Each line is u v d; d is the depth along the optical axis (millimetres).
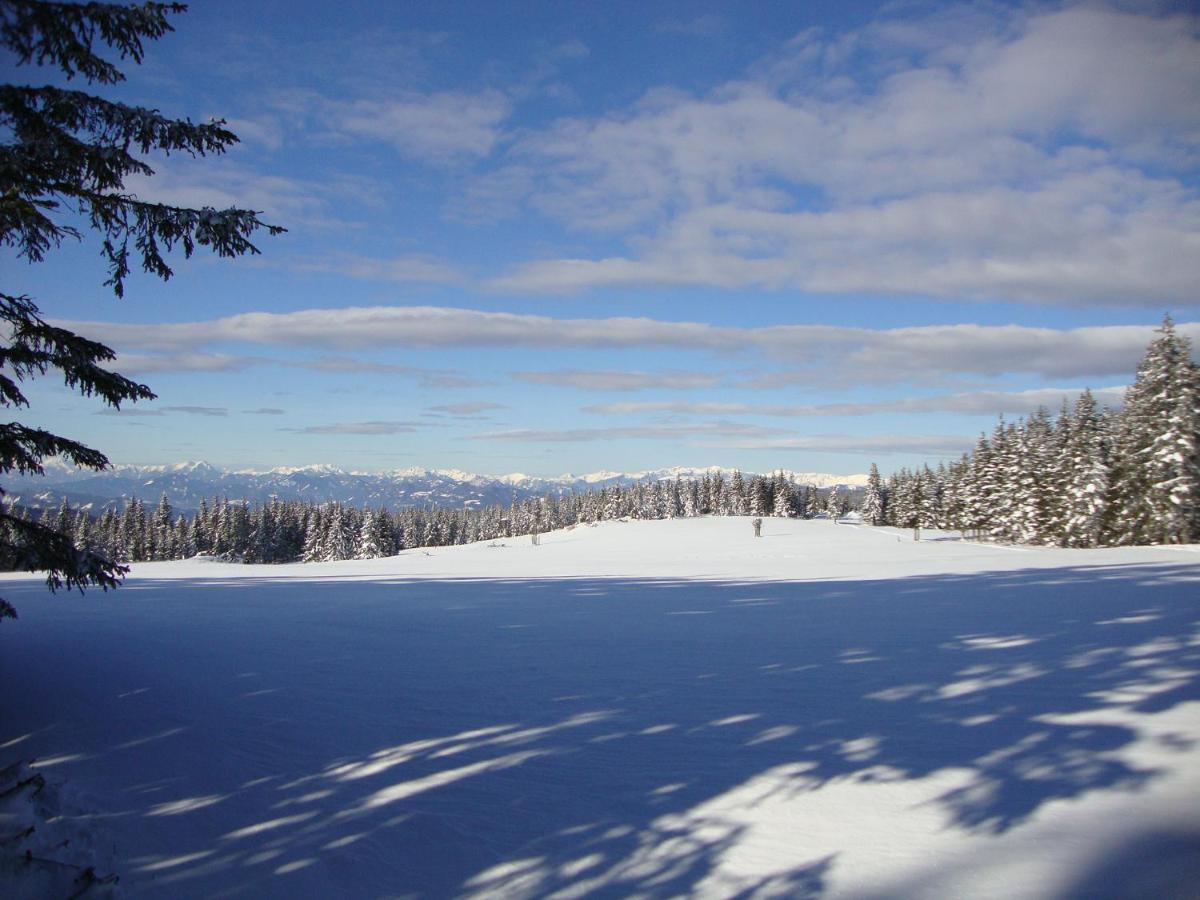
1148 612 13039
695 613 15039
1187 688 7641
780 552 44062
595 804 5285
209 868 4453
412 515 140750
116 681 8805
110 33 5387
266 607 17281
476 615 15336
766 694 7988
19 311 6035
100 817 5070
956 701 7461
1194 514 41031
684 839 4750
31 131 5441
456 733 6875
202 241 6113
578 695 8148
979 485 63781
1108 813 4934
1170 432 42125
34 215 5855
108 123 5664
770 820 4980
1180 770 5555
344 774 5891
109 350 6289
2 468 5910
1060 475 52750
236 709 7660
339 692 8367
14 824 4422
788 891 4129
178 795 5492
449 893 4176
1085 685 7887
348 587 23562
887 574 25031
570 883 4266
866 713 7172
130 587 24266
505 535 160375
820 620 13453
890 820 4938
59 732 6871
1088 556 30984
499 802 5336
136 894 4148
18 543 6094
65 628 13391
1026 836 4672
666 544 55688
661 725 6984
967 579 21328
